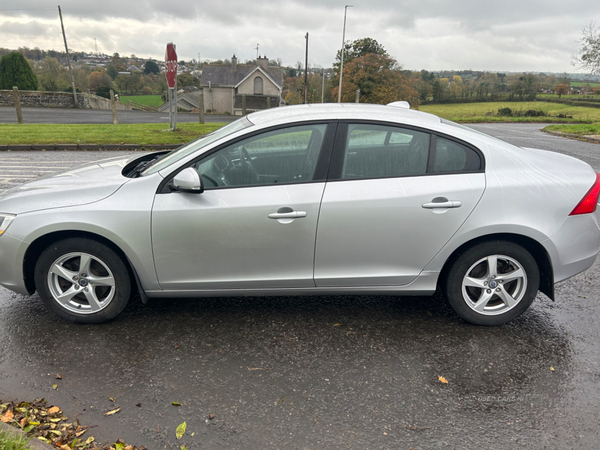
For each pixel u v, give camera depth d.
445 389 2.72
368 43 54.00
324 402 2.59
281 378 2.80
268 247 3.20
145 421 2.41
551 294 3.34
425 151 3.20
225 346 3.15
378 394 2.67
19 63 41.53
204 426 2.39
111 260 3.25
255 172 3.18
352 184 3.15
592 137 17.94
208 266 3.25
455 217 3.16
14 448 1.91
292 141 3.18
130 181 3.23
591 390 2.72
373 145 3.19
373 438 2.32
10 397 2.57
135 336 3.26
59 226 3.14
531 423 2.44
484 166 3.21
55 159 10.11
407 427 2.41
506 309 3.39
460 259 3.29
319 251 3.22
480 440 2.32
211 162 3.18
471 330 3.41
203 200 3.14
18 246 3.18
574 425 2.43
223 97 61.97
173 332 3.32
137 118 26.00
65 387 2.68
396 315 3.62
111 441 2.26
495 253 3.28
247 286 3.32
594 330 3.44
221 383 2.75
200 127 16.59
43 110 27.28
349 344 3.20
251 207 3.12
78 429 2.34
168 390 2.67
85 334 3.28
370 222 3.15
